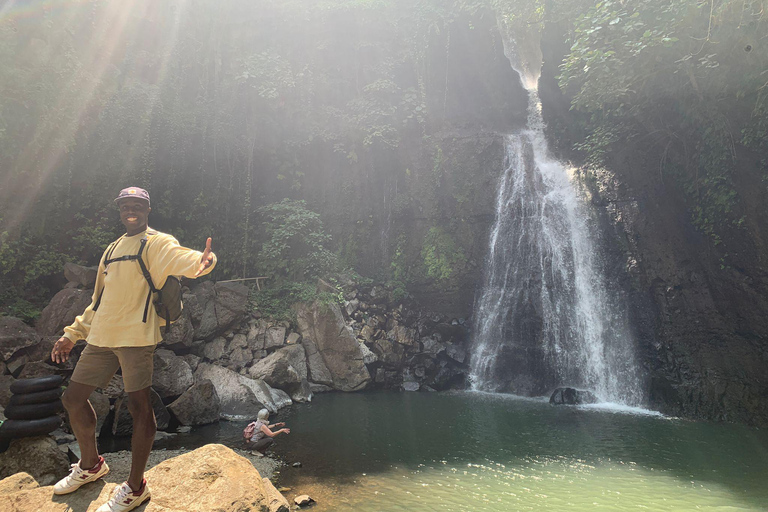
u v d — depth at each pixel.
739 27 10.95
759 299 12.52
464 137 18.77
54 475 5.33
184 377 10.76
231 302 13.91
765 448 9.10
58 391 5.64
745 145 12.89
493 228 17.59
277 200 18.56
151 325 2.68
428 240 18.30
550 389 14.93
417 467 7.80
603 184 15.96
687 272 13.81
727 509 6.34
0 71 11.68
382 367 15.65
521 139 19.02
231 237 16.89
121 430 9.02
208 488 3.18
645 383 13.42
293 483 7.00
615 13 11.46
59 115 12.73
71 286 11.59
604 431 10.26
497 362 15.89
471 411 12.09
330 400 13.17
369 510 6.12
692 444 9.32
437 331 17.14
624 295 14.55
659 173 15.16
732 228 13.16
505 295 16.62
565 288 15.72
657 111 14.98
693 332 13.27
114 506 2.61
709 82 12.83
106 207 13.62
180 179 15.72
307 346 14.58
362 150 19.33
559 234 16.28
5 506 2.72
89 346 2.77
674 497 6.71
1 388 8.62
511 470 7.71
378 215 19.14
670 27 11.26
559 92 19.28
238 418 10.72
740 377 12.04
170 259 2.70
